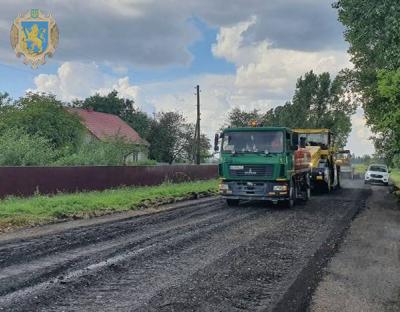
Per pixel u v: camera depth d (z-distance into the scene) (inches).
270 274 323.3
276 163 727.1
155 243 423.2
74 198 693.3
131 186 1000.2
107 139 1391.5
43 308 243.3
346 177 2395.4
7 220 524.7
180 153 2999.5
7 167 692.7
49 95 1574.8
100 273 314.3
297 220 597.6
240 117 2699.3
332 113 2391.7
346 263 362.3
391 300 274.4
